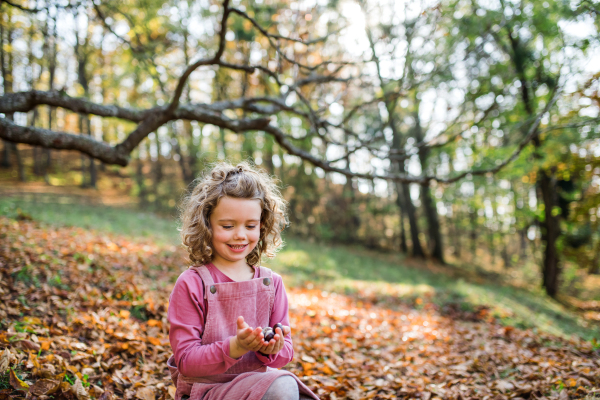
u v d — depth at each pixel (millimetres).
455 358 4500
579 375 3424
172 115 4902
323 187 24078
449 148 12953
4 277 4371
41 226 8508
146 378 2932
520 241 36344
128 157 4840
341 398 3141
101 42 13258
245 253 1765
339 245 21688
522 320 8109
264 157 20875
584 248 16125
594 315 13242
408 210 22312
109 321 3771
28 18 8594
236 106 5637
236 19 10672
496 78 11055
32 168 27703
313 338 4906
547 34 11070
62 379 2523
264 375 1551
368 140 5504
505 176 12594
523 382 3457
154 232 12766
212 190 1730
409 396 3305
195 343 1603
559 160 12234
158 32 8805
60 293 4273
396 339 5492
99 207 17500
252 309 1742
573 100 8641
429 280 15195
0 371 2420
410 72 5379
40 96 4500
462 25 7891
